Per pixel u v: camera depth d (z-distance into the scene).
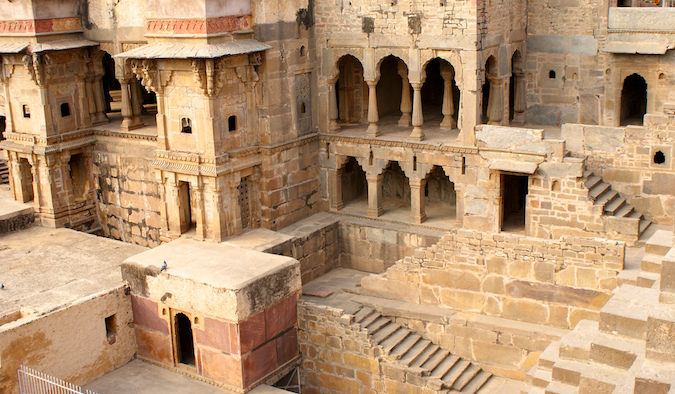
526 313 20.45
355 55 24.92
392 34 23.95
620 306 14.12
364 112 27.53
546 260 19.92
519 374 20.38
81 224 27.88
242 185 24.48
